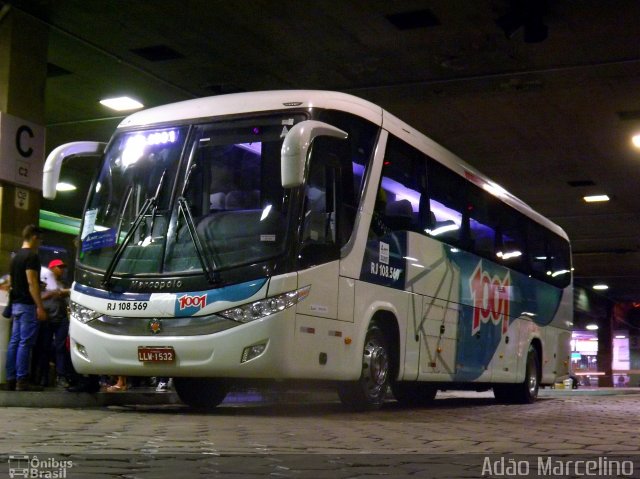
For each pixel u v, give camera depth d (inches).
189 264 326.0
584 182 869.8
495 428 305.0
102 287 340.2
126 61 568.7
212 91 628.4
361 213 356.2
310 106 338.3
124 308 331.3
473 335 479.2
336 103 348.8
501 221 539.5
